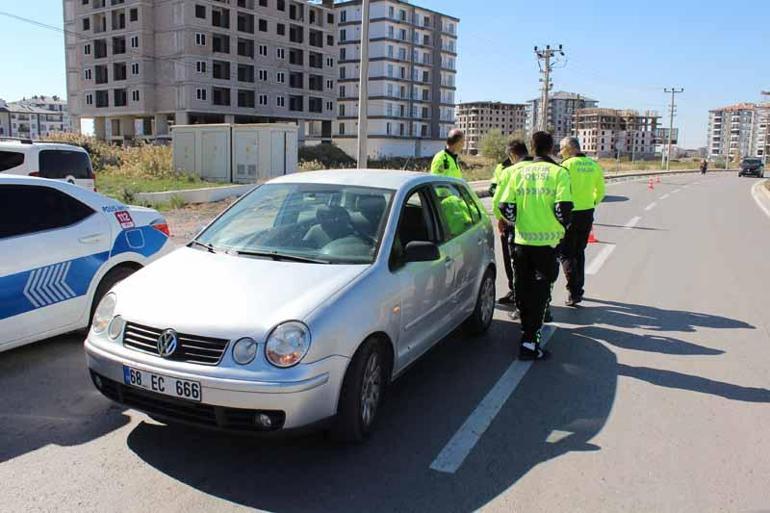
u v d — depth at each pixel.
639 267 10.22
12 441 3.88
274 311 3.57
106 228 5.75
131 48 75.44
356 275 4.01
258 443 3.90
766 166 120.38
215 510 3.17
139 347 3.63
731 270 10.05
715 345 6.09
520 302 5.58
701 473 3.63
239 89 78.00
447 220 5.44
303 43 86.31
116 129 82.00
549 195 5.34
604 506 3.27
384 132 108.88
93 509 3.17
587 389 4.90
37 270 5.09
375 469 3.61
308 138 92.88
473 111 180.62
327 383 3.52
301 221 4.68
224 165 25.84
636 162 104.50
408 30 110.62
